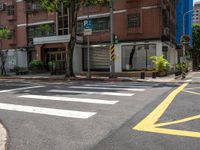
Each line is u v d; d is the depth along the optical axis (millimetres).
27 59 39062
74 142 5949
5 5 40562
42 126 7363
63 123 7613
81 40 33500
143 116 8188
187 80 23297
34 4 37750
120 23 31594
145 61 30531
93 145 5719
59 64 31547
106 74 29359
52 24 36750
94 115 8484
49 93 13656
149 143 5734
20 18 39312
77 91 14266
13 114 9000
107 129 6887
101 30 33031
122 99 11430
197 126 6961
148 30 30109
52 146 5742
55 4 25203
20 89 15758
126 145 5656
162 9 30312
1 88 16516
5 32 32062
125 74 28375
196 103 10242
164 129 6742
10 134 6688
